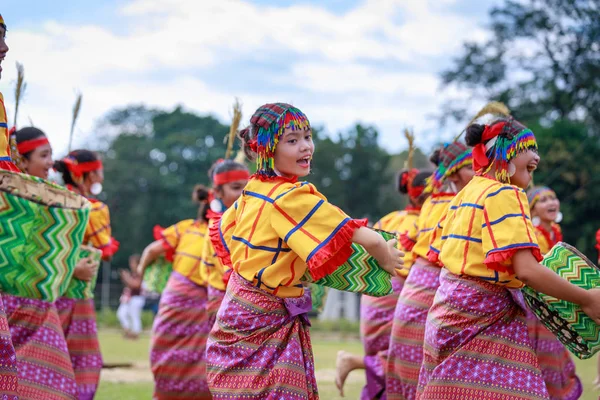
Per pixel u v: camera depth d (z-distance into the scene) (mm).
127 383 11398
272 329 5008
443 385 5309
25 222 5434
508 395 5180
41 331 6590
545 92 45000
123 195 63188
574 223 34531
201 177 68875
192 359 9141
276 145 5086
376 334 8281
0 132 5512
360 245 5199
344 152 57844
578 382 8016
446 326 5410
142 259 10547
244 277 5055
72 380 6762
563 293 5016
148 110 82188
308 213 4836
